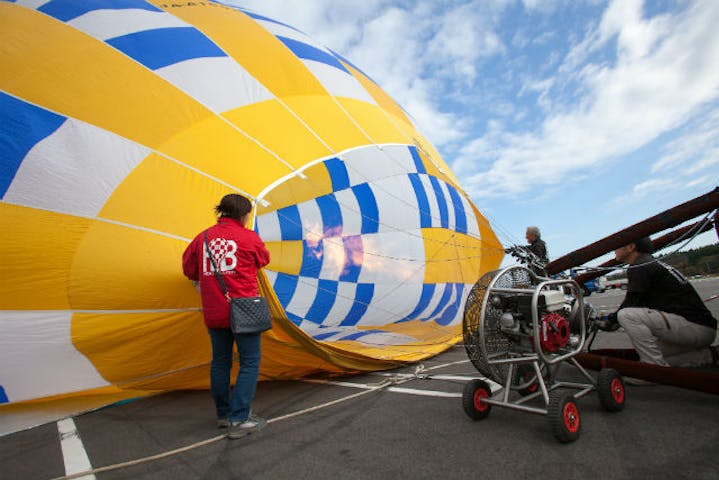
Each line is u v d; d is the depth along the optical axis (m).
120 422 3.70
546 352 2.98
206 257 3.17
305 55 6.50
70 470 2.74
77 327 3.63
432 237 8.44
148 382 4.16
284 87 5.63
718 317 6.34
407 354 5.42
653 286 3.54
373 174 7.39
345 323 7.63
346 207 8.11
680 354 3.61
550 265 4.33
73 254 3.58
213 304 3.13
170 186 3.97
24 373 3.62
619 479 2.04
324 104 5.95
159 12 5.34
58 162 3.69
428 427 2.95
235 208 3.30
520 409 2.73
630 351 3.94
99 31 4.58
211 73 4.93
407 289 8.13
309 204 8.10
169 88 4.52
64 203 3.63
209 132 4.45
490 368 3.08
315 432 3.04
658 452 2.28
